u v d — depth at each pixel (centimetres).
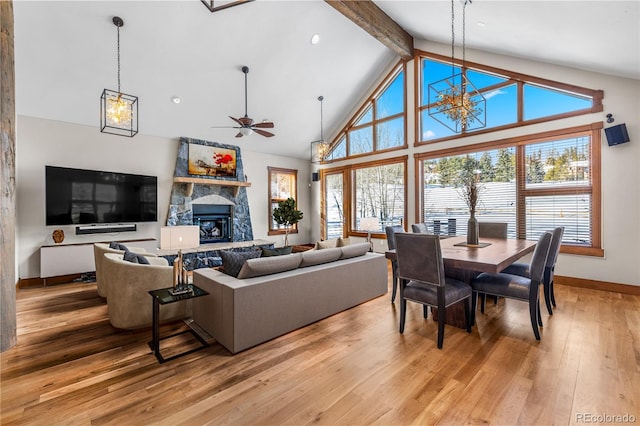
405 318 298
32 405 176
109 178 502
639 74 352
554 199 434
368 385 193
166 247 262
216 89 526
